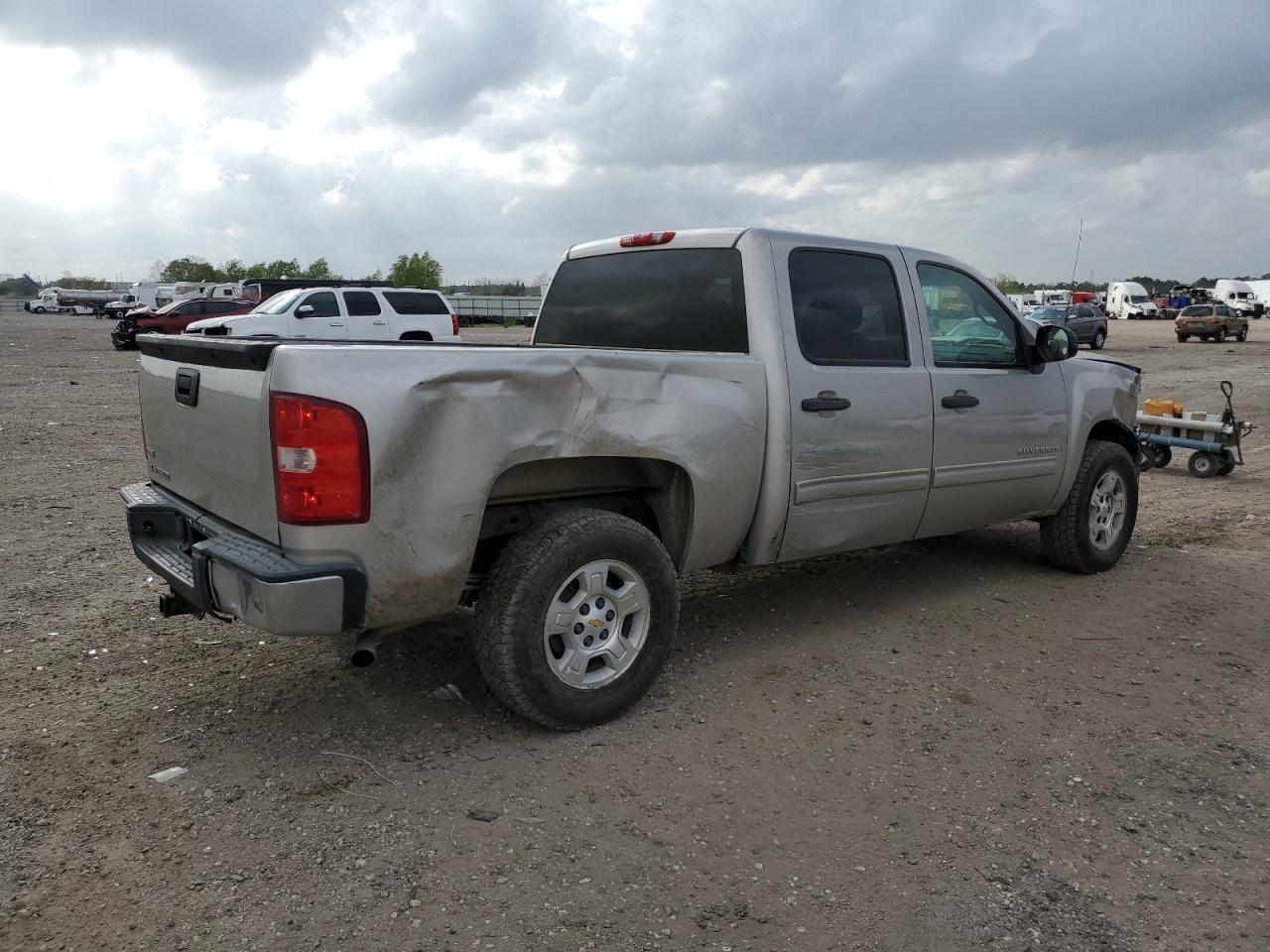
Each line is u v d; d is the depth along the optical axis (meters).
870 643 4.80
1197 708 4.12
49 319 65.06
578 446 3.61
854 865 2.94
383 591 3.23
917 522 5.05
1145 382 21.06
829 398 4.46
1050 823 3.19
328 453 3.06
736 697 4.12
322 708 3.91
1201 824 3.21
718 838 3.06
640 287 4.92
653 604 3.88
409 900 2.70
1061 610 5.38
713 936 2.59
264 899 2.70
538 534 3.59
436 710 3.91
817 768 3.53
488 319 54.22
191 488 3.76
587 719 3.72
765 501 4.33
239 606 3.21
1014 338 5.55
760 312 4.34
